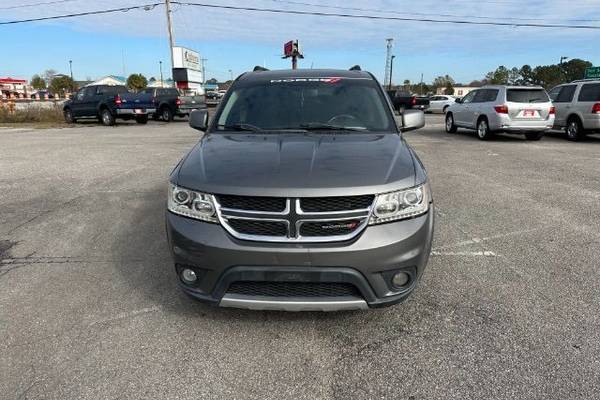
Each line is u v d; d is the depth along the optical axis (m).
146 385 2.64
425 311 3.42
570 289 3.76
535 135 14.10
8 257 4.52
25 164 9.72
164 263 4.34
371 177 2.90
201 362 2.85
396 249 2.84
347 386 2.63
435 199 6.59
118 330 3.20
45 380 2.69
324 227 2.77
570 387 2.57
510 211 6.00
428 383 2.63
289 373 2.74
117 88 23.30
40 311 3.46
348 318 3.33
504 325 3.22
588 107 13.26
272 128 4.07
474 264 4.27
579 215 5.81
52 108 26.97
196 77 37.69
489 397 2.51
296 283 2.87
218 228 2.87
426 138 14.75
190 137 15.63
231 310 3.44
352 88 4.50
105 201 6.58
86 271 4.18
